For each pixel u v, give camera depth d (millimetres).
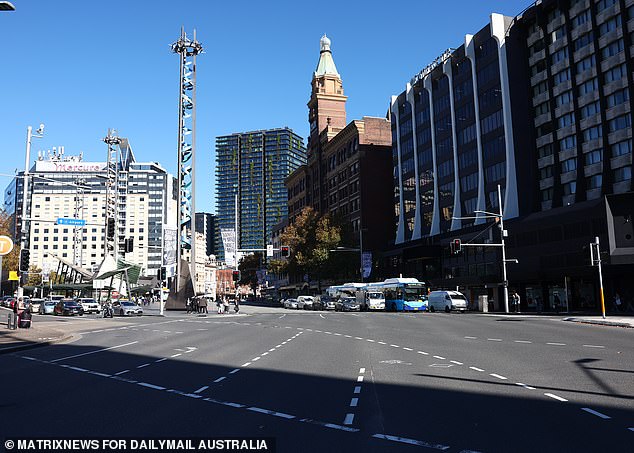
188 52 68688
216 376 13023
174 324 38844
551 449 6469
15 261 90500
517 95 65250
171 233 59875
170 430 7645
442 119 78500
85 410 9125
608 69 54719
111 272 75562
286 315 52750
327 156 109688
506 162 65062
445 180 77062
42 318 50875
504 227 58844
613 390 10102
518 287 58719
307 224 83125
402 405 9180
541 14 62062
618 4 53656
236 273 56844
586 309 50906
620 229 41750
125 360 17000
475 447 6609
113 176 86250
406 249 75062
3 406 9586
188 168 68000
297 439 7094
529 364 13898
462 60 74500
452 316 44000
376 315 48312
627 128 52531
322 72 117375
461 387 10789
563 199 59188
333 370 13680
